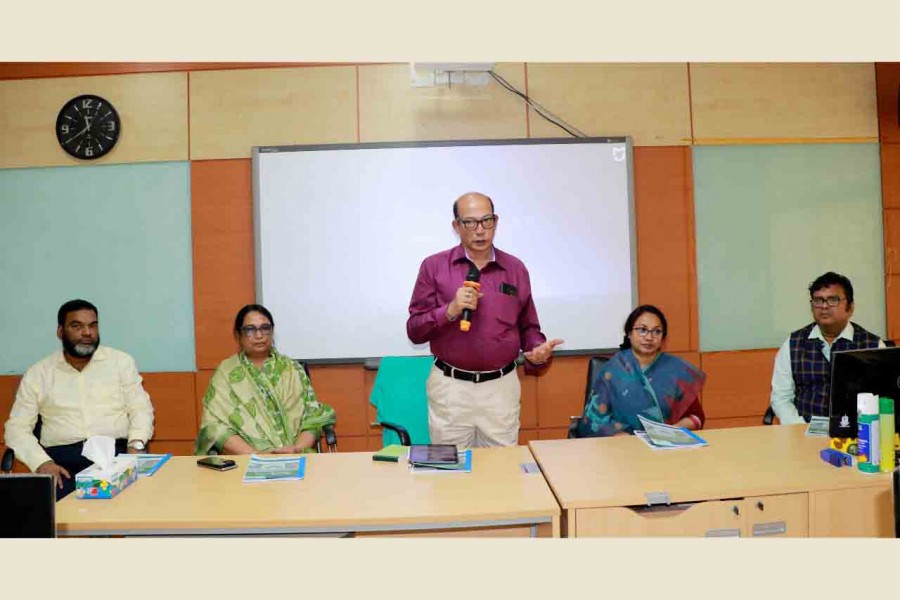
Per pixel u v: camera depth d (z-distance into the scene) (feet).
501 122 12.73
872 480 6.82
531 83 12.74
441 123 12.69
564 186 12.71
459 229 9.80
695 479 6.93
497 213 12.67
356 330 12.71
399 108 12.65
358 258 12.66
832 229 13.21
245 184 12.67
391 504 6.48
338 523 6.18
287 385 10.14
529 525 6.83
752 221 13.10
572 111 12.78
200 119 12.64
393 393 11.15
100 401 10.27
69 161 12.67
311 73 12.60
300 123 12.64
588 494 6.51
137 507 6.56
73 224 12.71
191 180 12.65
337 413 12.82
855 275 13.25
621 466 7.43
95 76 12.60
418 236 12.66
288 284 12.64
